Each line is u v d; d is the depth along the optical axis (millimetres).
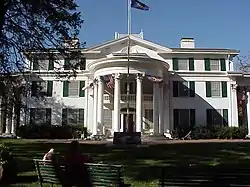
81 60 17609
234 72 41844
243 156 18438
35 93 20203
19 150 20828
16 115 17734
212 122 41469
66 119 41312
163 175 7715
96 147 22969
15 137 38312
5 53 14883
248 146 23703
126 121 38406
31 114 41000
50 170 9117
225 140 34875
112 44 42188
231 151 20516
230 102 41844
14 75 16219
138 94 34562
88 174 8391
